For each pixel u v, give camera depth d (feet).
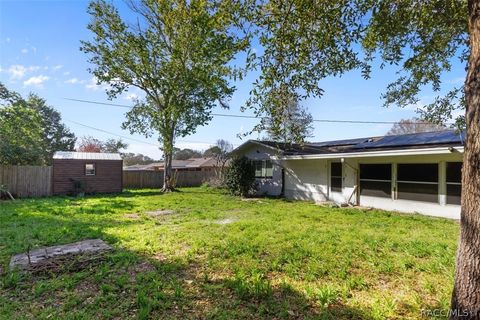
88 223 26.00
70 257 15.74
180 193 57.67
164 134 58.23
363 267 14.60
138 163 158.81
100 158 57.06
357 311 10.30
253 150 56.95
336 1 10.53
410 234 21.66
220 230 22.94
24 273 13.65
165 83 56.29
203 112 60.90
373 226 24.91
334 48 11.29
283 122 11.99
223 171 63.16
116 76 57.67
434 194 31.89
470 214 6.67
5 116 53.01
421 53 13.78
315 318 9.86
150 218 29.63
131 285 12.41
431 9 11.90
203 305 10.84
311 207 37.60
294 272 13.91
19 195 48.60
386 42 12.83
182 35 50.88
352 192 40.86
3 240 19.74
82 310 10.44
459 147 26.78
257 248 17.69
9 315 10.09
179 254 16.81
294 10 10.52
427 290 11.92
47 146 110.11
